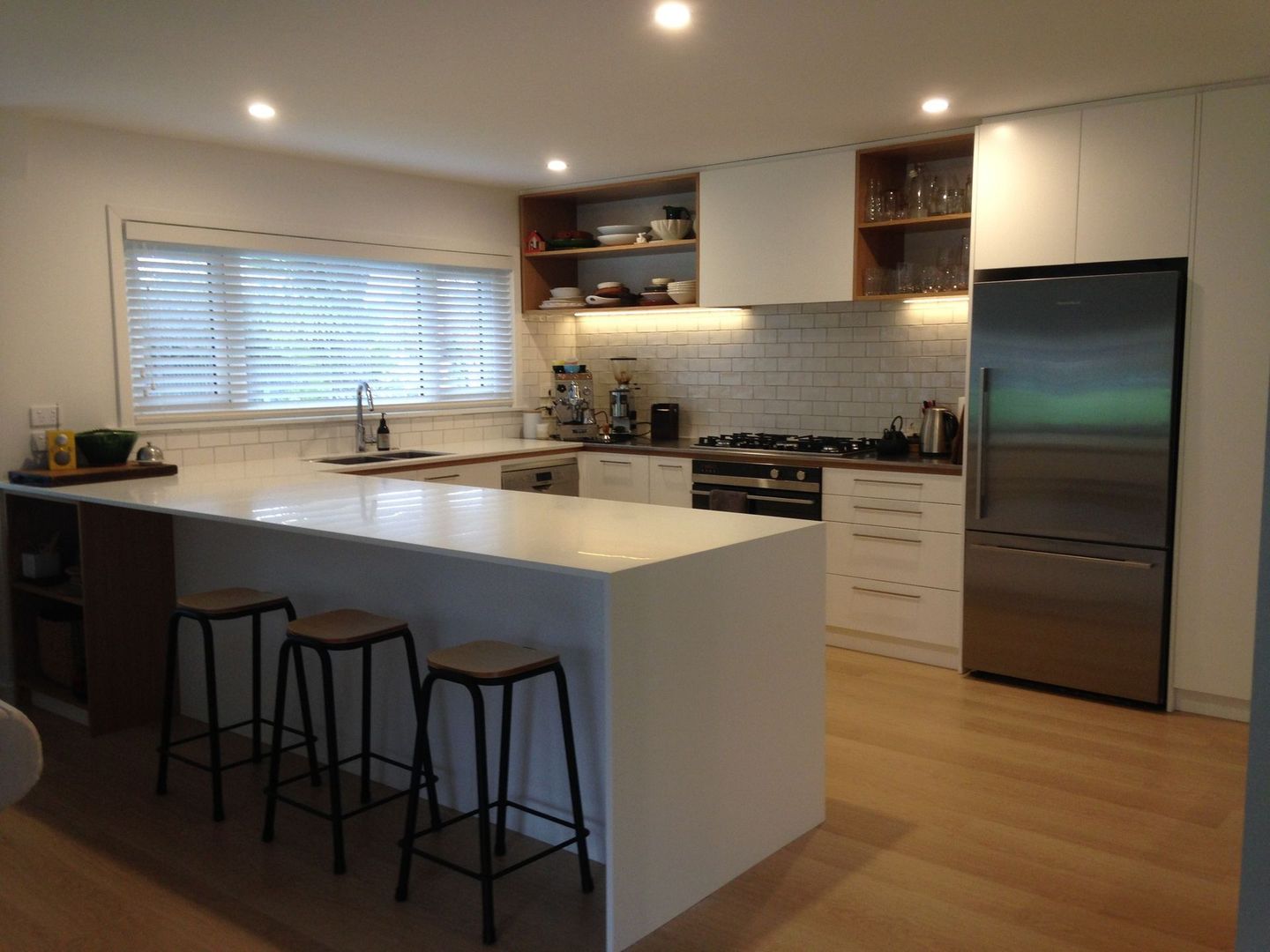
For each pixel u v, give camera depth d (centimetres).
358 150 512
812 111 440
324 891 280
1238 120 391
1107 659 432
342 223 552
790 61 365
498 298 646
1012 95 416
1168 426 406
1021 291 437
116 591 410
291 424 540
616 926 247
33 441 445
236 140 488
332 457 541
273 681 391
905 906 270
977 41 344
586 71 376
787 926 261
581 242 639
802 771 310
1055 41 344
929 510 479
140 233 472
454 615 325
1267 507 164
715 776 276
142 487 405
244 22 318
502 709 309
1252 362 395
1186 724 409
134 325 479
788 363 591
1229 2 307
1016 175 445
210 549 410
